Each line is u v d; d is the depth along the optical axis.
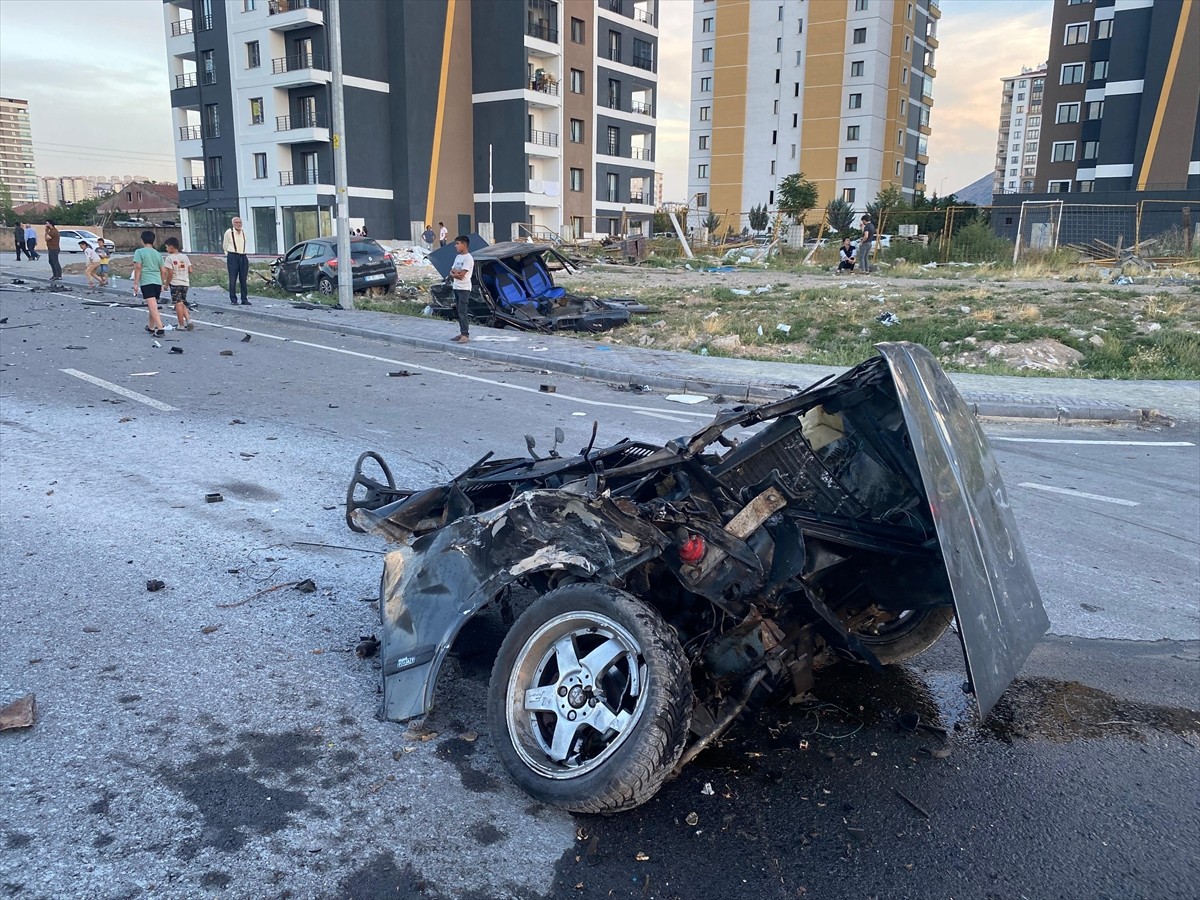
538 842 2.91
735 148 83.81
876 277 29.44
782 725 3.72
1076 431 10.30
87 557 5.32
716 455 4.08
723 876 2.78
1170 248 35.03
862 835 3.01
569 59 59.34
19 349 13.14
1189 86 51.72
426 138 53.72
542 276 19.53
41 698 3.70
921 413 3.34
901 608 3.75
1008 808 3.20
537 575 3.59
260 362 13.01
